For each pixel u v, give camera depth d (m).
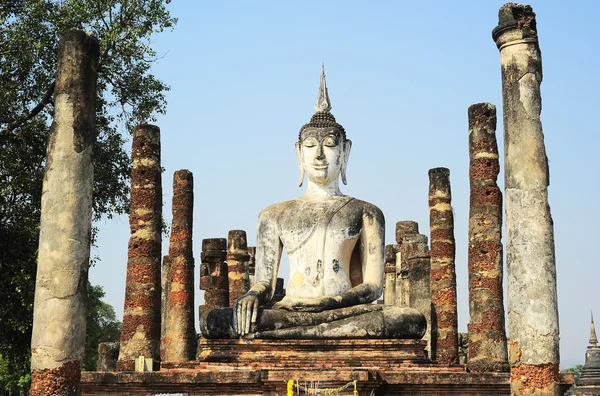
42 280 11.70
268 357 15.46
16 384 50.84
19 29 22.28
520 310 12.31
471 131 17.95
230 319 15.79
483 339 17.00
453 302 21.11
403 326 15.62
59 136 11.96
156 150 18.88
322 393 13.30
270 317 15.76
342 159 17.98
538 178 12.56
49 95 22.97
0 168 22.84
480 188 17.61
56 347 11.51
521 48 12.91
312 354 15.51
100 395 14.02
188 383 14.04
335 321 15.80
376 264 17.08
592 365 31.72
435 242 21.44
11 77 22.97
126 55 24.16
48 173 11.94
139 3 24.05
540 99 12.88
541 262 12.34
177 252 23.11
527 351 12.19
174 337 22.77
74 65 12.11
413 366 15.19
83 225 11.90
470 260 17.52
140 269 18.30
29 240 22.95
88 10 23.08
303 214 17.25
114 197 25.55
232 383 14.00
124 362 17.92
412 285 23.69
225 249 27.23
